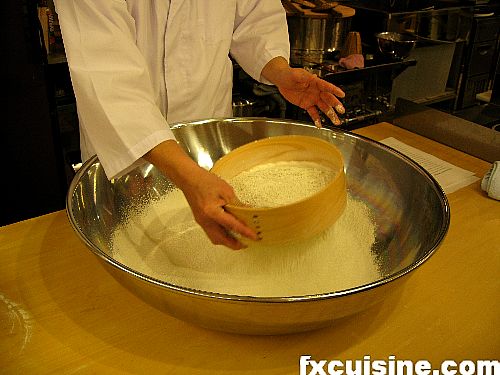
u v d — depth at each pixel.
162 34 1.14
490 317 0.80
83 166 0.96
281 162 1.02
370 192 1.06
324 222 0.79
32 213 2.11
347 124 2.41
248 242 0.76
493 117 1.77
